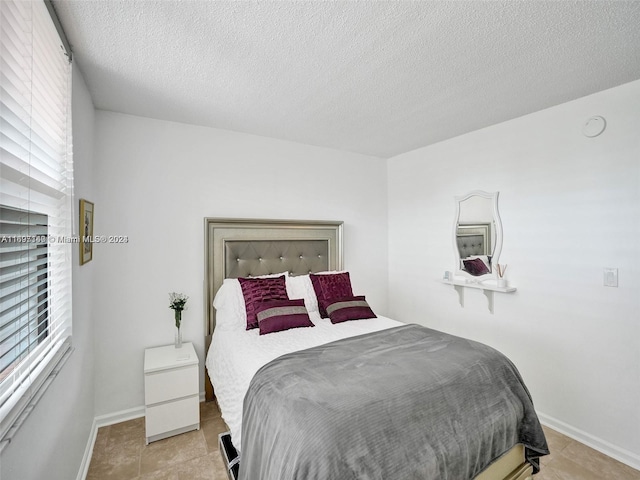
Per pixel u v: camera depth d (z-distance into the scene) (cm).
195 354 232
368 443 115
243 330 233
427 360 166
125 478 177
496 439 148
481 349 182
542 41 152
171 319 255
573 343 219
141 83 192
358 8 128
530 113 243
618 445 197
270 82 193
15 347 102
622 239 196
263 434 129
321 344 198
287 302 246
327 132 288
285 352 184
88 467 185
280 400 132
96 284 227
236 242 282
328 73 182
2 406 91
